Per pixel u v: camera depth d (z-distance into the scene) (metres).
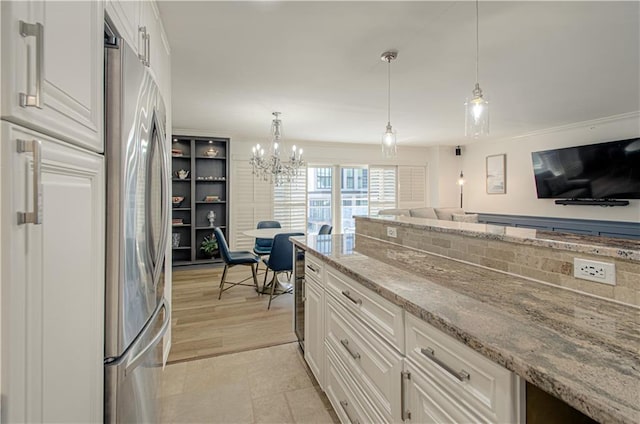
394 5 1.84
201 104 3.73
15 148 0.56
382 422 1.19
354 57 2.51
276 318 3.15
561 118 4.52
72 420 0.78
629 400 0.53
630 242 1.16
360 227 2.79
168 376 2.13
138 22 1.45
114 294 1.00
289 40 2.25
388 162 6.79
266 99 3.57
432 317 0.90
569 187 4.87
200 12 1.91
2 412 0.54
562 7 1.87
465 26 2.08
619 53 2.47
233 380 2.09
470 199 6.77
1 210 0.54
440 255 1.78
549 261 1.21
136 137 1.13
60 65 0.71
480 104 2.04
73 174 0.79
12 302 0.56
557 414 0.71
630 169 4.18
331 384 1.71
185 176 5.27
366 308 1.32
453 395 0.85
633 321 0.86
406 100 3.63
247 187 5.77
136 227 1.13
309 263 2.11
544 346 0.72
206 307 3.45
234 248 5.67
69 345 0.76
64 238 0.74
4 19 0.54
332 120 4.52
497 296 1.06
